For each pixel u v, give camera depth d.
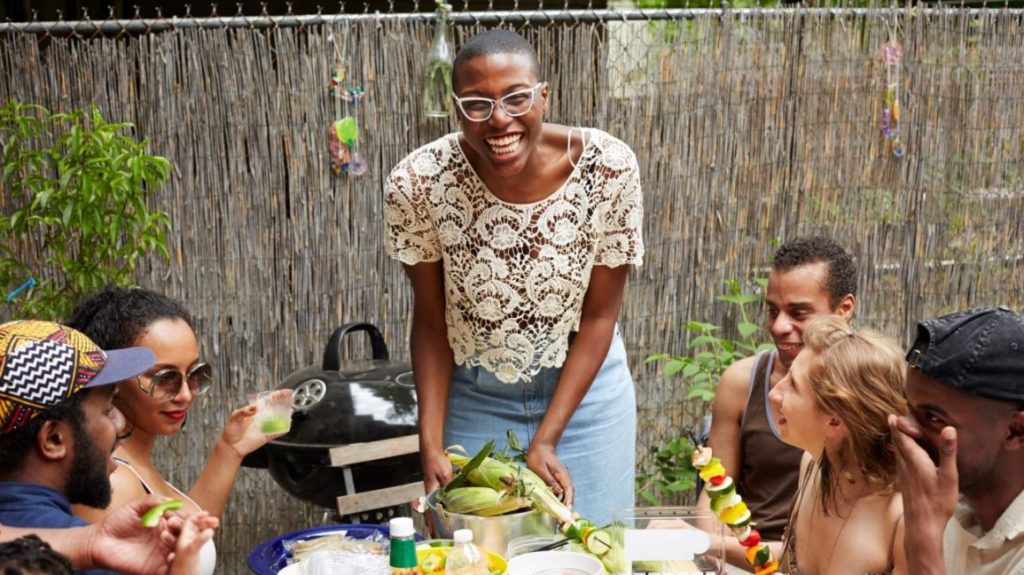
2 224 3.81
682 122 4.23
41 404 1.71
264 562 2.38
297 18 3.95
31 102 3.87
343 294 4.12
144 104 3.92
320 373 3.36
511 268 2.71
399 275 4.15
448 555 2.06
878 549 2.20
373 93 4.02
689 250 4.33
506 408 2.82
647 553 2.11
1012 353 1.70
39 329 1.77
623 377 2.96
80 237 3.87
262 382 4.12
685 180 4.27
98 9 5.54
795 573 2.40
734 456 3.04
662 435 4.44
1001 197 4.50
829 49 4.29
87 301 2.36
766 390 2.98
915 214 4.45
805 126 4.32
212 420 4.11
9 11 5.35
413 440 3.24
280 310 4.09
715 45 4.21
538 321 2.76
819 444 2.24
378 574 2.02
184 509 2.34
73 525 1.72
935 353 1.73
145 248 3.78
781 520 2.93
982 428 1.72
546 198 2.67
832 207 4.40
